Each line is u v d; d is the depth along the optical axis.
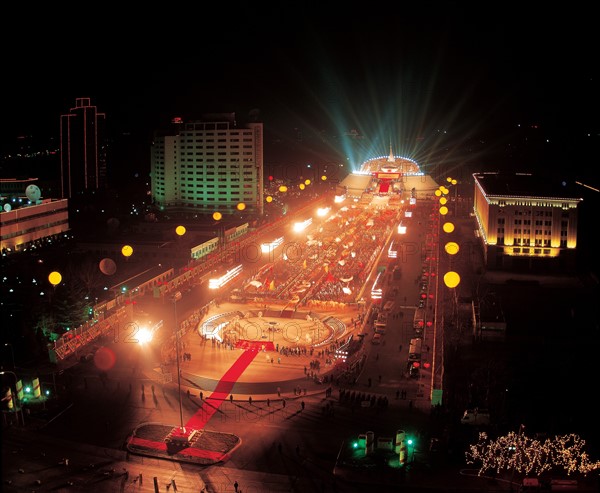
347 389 145.38
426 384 147.75
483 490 106.62
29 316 173.25
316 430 126.31
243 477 110.00
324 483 108.19
